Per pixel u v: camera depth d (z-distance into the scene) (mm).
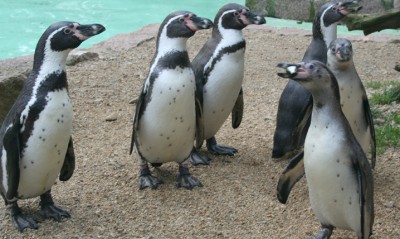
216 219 3240
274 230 3174
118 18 6754
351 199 2869
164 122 3289
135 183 3473
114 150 3746
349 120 3301
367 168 2863
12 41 6004
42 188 3170
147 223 3219
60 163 3145
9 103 3920
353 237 3121
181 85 3258
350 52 3168
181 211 3291
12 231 3174
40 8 7039
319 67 2812
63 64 3082
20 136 3057
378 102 4129
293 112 3539
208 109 3539
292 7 6367
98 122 4027
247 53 5078
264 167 3602
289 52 5117
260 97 4344
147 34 5398
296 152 3666
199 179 3502
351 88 3244
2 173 3094
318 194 2898
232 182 3479
